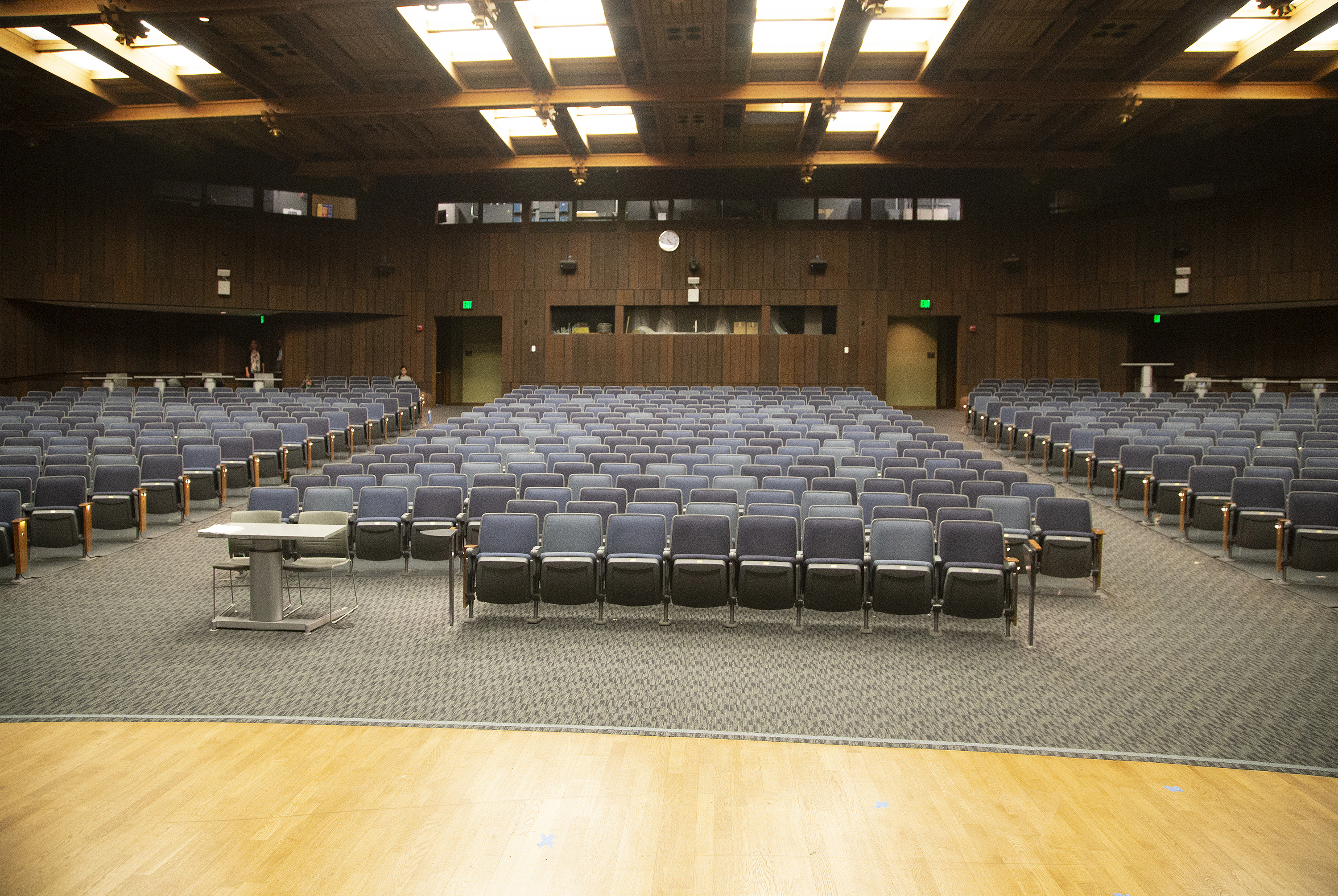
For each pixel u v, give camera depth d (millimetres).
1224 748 3865
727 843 3023
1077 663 5004
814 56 12055
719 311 19047
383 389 16875
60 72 12680
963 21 10672
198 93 13750
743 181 18500
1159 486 8375
